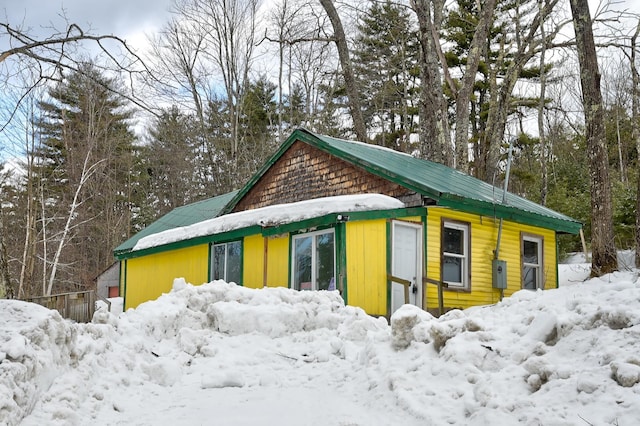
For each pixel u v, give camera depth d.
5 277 8.53
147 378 6.77
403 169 14.44
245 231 14.14
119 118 28.67
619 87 38.56
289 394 6.16
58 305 10.56
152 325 8.28
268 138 40.62
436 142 21.03
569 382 4.48
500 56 29.66
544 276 15.47
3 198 27.05
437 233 12.89
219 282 9.64
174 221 23.80
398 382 5.40
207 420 5.39
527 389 4.66
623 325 4.99
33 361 5.04
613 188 24.73
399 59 40.03
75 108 26.42
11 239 25.88
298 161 16.91
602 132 14.04
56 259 22.66
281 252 13.45
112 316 7.70
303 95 43.69
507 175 14.23
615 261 13.49
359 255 11.63
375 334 7.02
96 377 6.17
